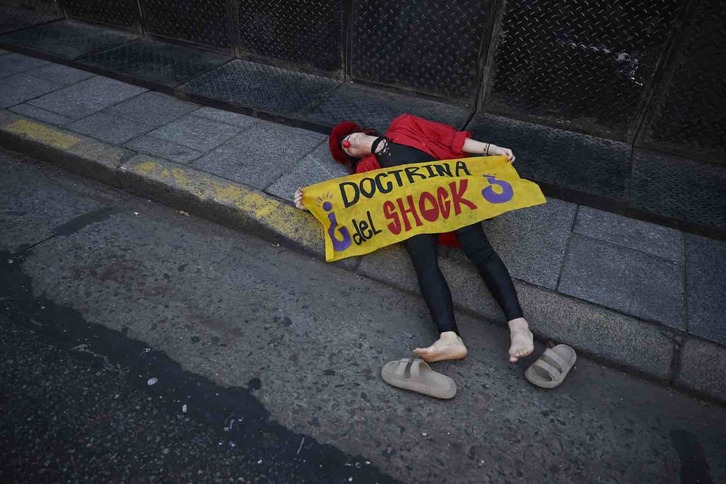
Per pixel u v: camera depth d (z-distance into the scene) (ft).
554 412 6.90
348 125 9.91
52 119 12.02
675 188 9.90
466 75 12.00
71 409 6.70
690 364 7.19
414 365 7.00
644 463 6.35
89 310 8.09
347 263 8.98
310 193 8.68
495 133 11.50
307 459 6.29
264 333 7.86
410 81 12.72
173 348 7.57
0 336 7.62
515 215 9.52
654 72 10.24
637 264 8.54
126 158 10.72
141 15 15.56
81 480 5.95
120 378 7.12
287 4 13.07
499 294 7.53
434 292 7.51
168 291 8.50
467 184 8.33
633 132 11.03
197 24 14.78
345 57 13.17
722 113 10.07
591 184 9.87
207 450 6.33
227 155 10.94
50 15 17.28
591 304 7.85
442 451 6.41
